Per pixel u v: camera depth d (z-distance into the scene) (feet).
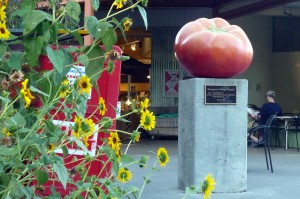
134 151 46.14
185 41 24.91
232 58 24.45
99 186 10.75
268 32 80.48
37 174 8.70
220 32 25.05
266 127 32.48
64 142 9.37
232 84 24.75
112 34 9.58
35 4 9.85
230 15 64.64
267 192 24.57
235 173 24.59
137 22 64.85
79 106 9.79
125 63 71.10
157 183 26.68
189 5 65.67
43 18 8.82
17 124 8.42
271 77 81.15
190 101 24.82
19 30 10.82
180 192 24.20
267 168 33.09
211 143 24.50
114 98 13.64
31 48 8.86
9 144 8.45
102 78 13.58
